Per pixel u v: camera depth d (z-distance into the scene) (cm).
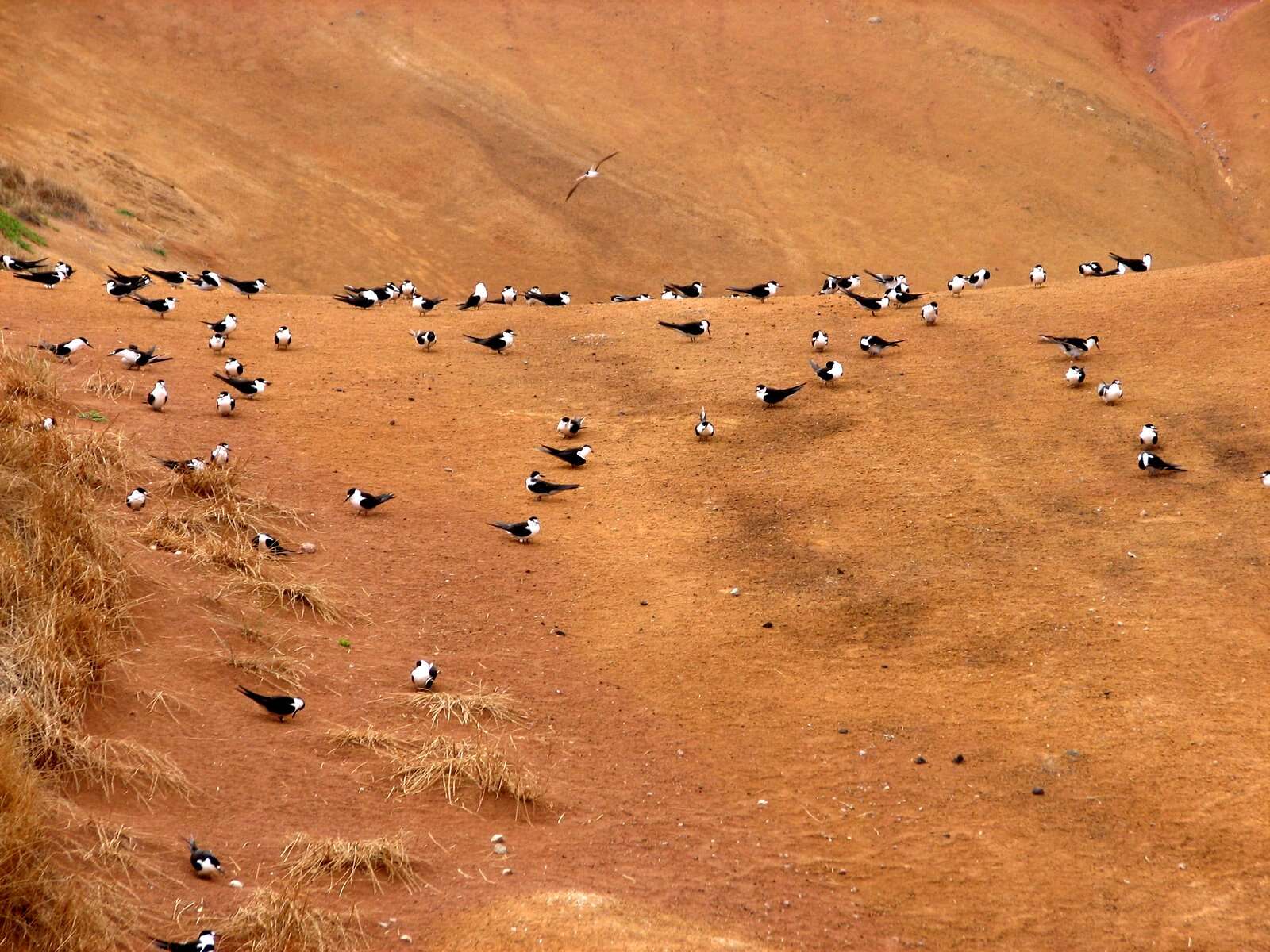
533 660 3322
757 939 2331
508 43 15688
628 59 15700
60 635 2727
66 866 2156
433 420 4934
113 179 10919
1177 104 15900
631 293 11706
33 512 3089
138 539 3472
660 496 4347
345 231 11881
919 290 11975
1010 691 3198
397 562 3772
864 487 4338
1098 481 4288
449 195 12875
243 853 2358
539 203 12900
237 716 2811
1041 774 2883
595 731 3031
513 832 2583
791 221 13150
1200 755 2903
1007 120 14800
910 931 2423
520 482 4459
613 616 3588
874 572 3797
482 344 5856
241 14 15088
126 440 4044
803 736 3048
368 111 14000
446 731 2922
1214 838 2653
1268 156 14375
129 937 2059
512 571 3806
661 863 2550
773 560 3897
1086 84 15425
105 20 14175
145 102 12988
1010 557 3859
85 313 5822
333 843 2389
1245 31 16475
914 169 14088
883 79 15538
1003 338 5569
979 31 16312
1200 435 4516
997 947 2386
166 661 2930
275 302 6725
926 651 3391
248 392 4875
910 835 2703
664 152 14125
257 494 3994
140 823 2370
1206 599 3553
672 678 3284
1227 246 13125
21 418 3784
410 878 2370
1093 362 5209
